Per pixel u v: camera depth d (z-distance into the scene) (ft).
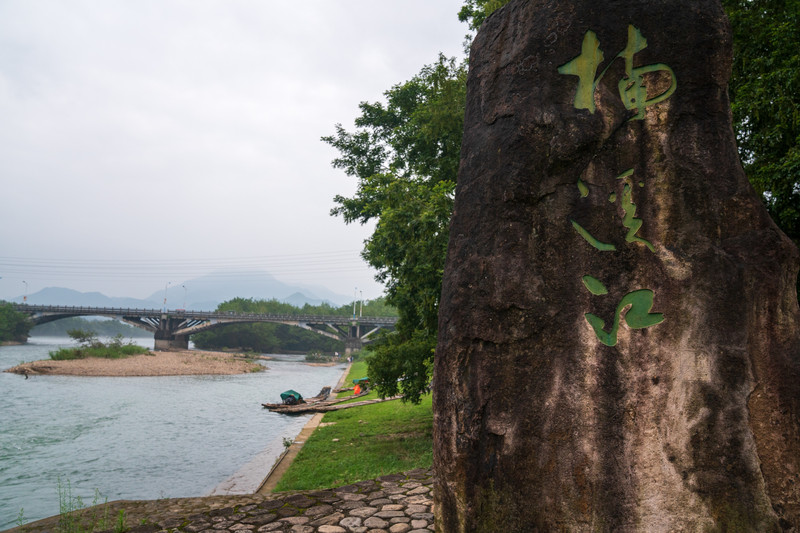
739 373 9.95
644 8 11.32
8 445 45.57
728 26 11.28
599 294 10.60
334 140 53.52
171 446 45.62
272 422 57.93
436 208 31.68
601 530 9.70
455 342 11.37
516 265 11.07
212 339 228.63
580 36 11.43
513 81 11.84
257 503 18.99
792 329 10.21
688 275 10.39
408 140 46.70
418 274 33.14
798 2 27.14
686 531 9.48
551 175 11.21
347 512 17.66
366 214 48.60
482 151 12.09
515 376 10.71
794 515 9.41
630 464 9.84
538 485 10.17
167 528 16.55
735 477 9.62
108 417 59.98
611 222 10.83
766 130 27.35
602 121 11.09
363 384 76.84
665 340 10.21
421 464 29.22
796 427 9.78
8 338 204.95
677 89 11.04
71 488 33.14
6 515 27.91
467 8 43.29
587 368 10.36
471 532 10.52
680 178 10.76
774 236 10.48
